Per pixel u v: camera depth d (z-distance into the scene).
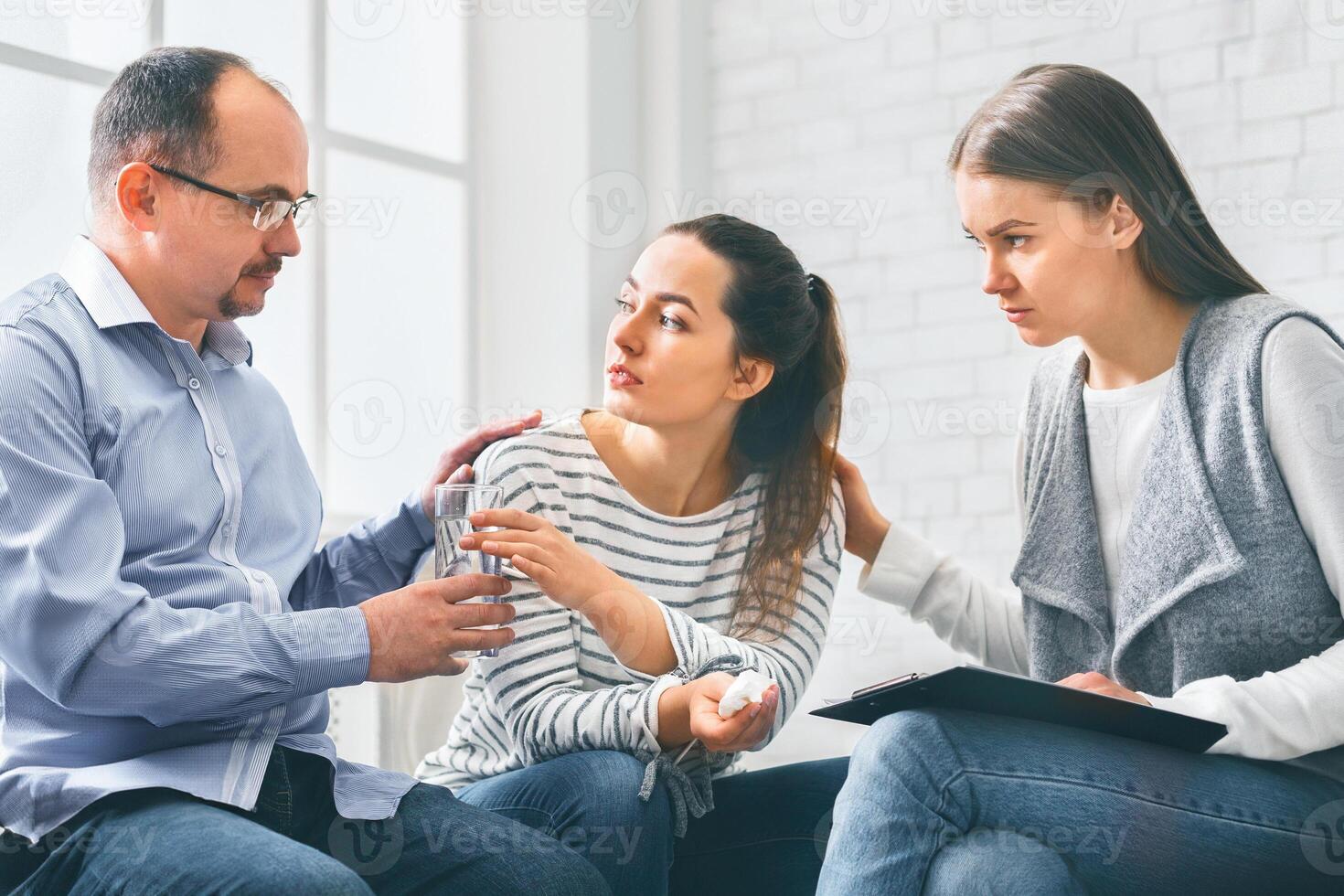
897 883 1.31
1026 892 1.24
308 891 1.22
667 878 1.68
